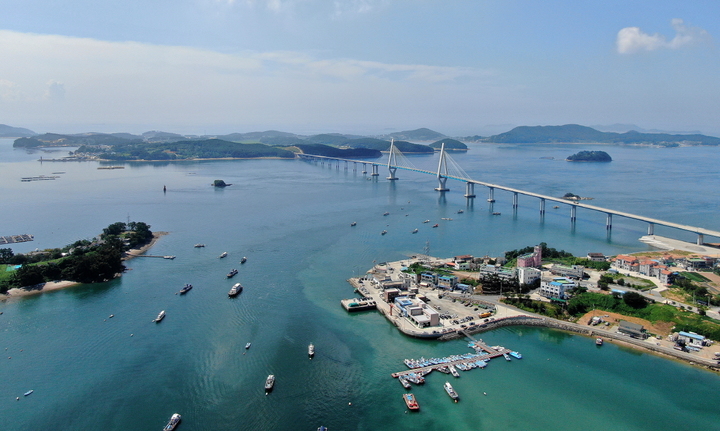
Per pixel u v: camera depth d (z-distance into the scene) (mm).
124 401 101375
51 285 169875
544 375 111250
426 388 105750
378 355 120250
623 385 107125
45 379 109875
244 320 140000
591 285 162875
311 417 95812
